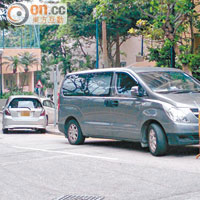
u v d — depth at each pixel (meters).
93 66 92.81
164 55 35.56
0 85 89.25
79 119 20.92
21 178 13.02
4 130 31.50
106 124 19.20
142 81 17.81
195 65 32.25
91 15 76.81
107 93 19.34
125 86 18.55
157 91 17.34
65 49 97.56
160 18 27.86
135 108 17.69
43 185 12.00
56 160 16.20
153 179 12.37
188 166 14.34
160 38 30.25
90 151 18.67
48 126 35.62
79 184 12.02
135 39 89.06
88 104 20.28
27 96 31.62
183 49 28.95
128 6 30.03
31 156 17.41
